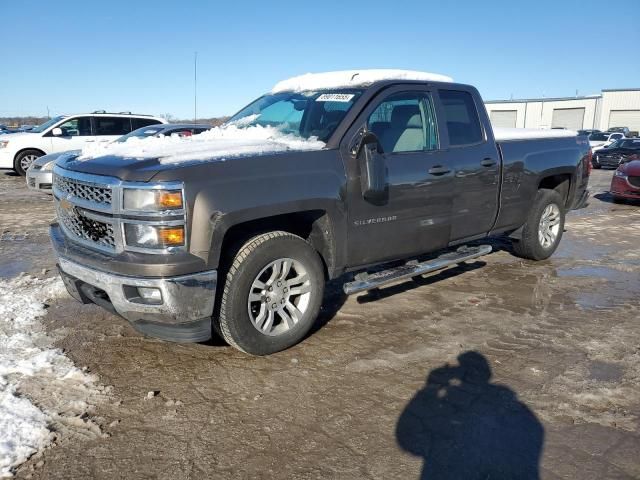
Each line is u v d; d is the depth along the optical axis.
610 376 3.56
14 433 2.84
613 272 6.09
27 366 3.60
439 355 3.88
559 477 2.56
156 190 3.22
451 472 2.60
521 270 6.15
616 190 11.66
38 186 10.78
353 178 4.07
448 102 5.01
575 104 55.94
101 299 3.61
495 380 3.50
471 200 5.10
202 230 3.31
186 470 2.61
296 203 3.71
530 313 4.73
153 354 3.87
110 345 4.00
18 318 4.47
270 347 3.79
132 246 3.32
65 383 3.42
